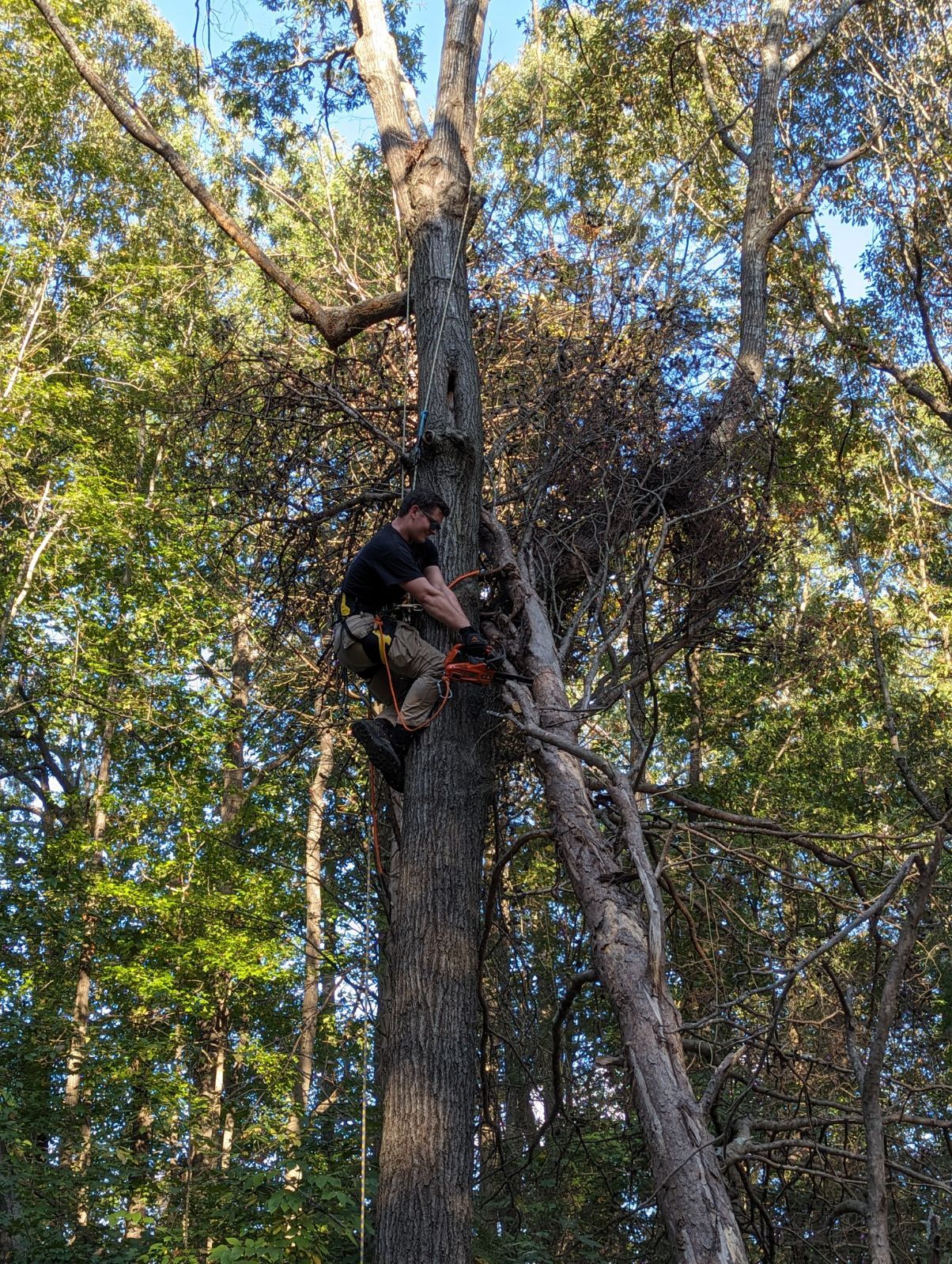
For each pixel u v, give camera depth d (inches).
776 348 554.6
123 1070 464.4
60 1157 482.6
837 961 361.7
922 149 549.6
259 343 350.0
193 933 497.0
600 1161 347.6
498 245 334.6
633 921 179.2
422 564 208.1
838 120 615.2
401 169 257.1
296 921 520.7
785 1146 190.4
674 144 601.3
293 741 506.0
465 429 225.9
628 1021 163.6
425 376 232.2
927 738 556.4
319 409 274.2
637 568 241.9
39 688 598.5
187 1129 446.9
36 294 613.0
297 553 278.8
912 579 652.7
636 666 265.9
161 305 677.9
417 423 238.7
